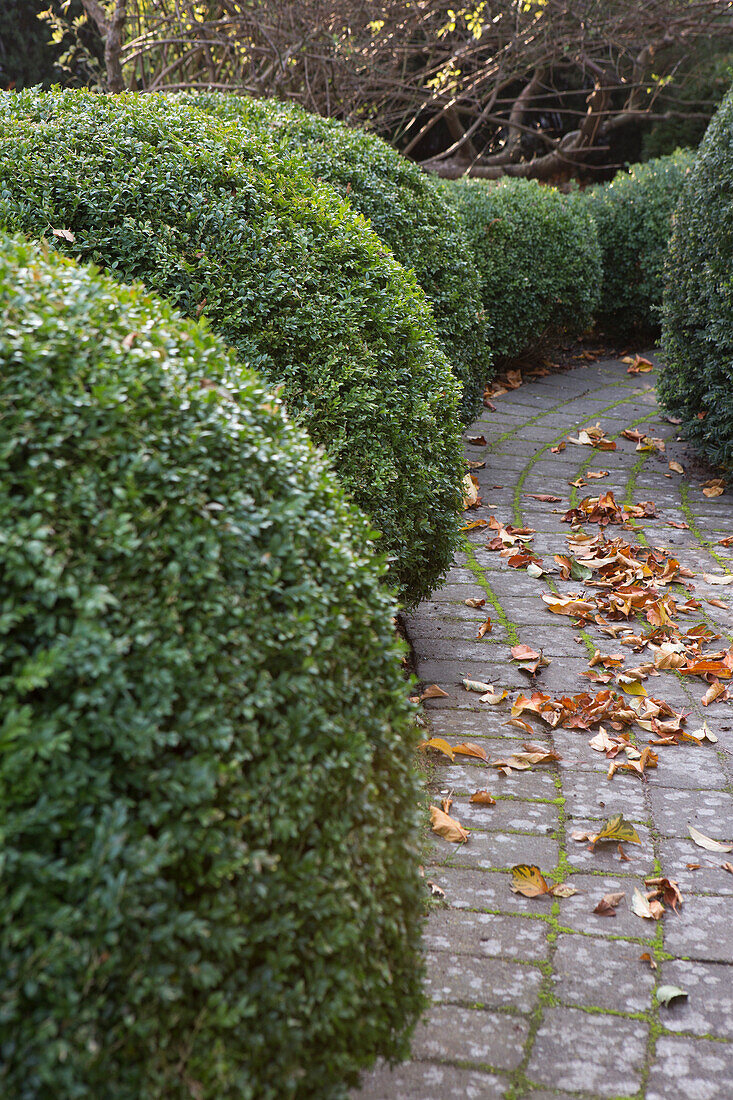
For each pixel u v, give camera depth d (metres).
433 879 2.62
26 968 1.22
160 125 3.59
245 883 1.47
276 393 2.18
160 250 3.21
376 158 5.85
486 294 8.09
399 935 1.77
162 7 8.66
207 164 3.45
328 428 3.27
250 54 8.88
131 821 1.40
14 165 3.30
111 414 1.63
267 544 1.74
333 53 8.73
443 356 3.95
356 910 1.60
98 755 1.43
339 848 1.62
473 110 11.26
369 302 3.54
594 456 6.75
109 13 8.45
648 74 12.72
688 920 2.46
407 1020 1.85
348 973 1.55
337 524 1.96
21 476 1.52
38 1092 1.21
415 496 3.48
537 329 8.64
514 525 5.56
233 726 1.54
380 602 1.97
